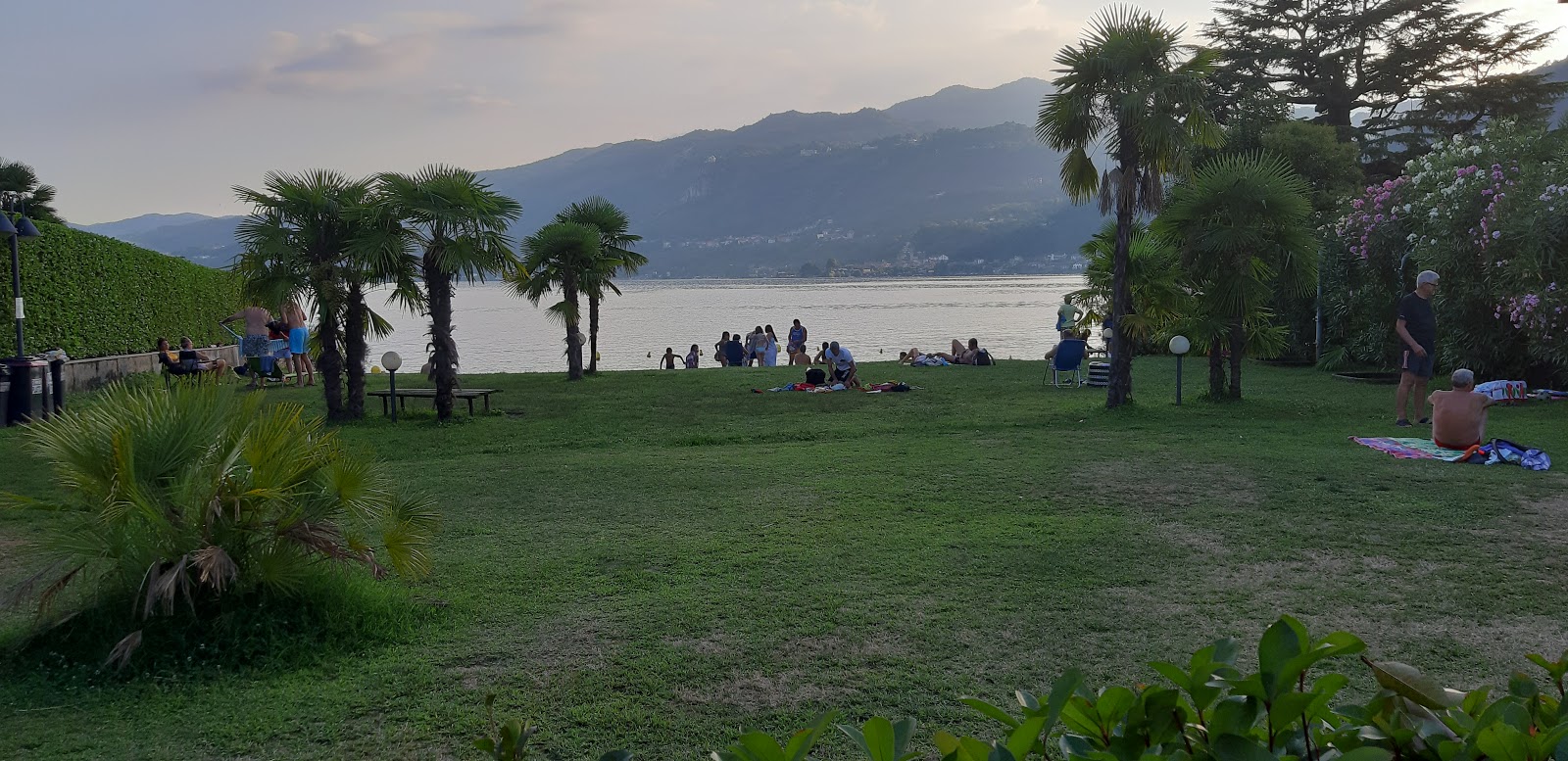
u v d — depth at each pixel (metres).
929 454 11.05
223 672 4.76
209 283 27.75
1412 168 19.27
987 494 8.83
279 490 5.21
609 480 9.86
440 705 4.39
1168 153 14.16
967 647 5.02
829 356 19.14
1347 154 25.41
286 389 19.77
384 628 5.32
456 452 11.99
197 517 5.09
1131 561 6.55
